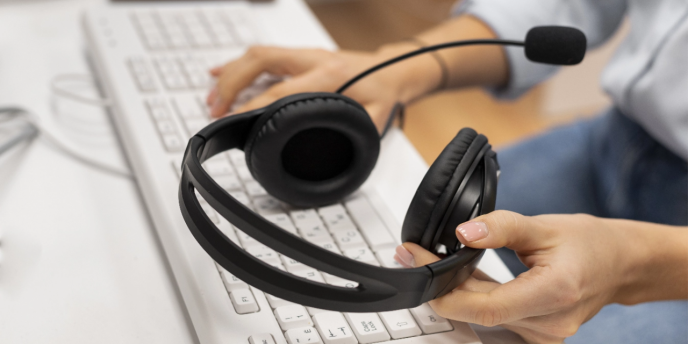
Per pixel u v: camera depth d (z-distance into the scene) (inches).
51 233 17.7
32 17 29.0
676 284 19.0
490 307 14.4
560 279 14.9
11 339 14.4
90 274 16.5
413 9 92.7
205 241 13.2
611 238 17.2
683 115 25.9
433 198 14.2
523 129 71.0
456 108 72.8
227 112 22.3
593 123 34.8
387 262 17.1
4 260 16.5
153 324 15.4
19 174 19.8
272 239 12.3
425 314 15.5
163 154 19.8
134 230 18.4
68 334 14.8
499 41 19.6
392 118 23.4
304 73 23.1
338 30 84.9
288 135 16.2
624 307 25.1
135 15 27.3
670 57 26.1
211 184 13.0
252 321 14.5
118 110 21.9
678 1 27.2
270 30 30.3
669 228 19.5
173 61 24.7
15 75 24.8
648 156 29.3
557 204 32.0
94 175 20.4
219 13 28.7
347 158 17.8
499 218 14.6
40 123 22.4
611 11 32.6
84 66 26.5
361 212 18.7
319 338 14.4
